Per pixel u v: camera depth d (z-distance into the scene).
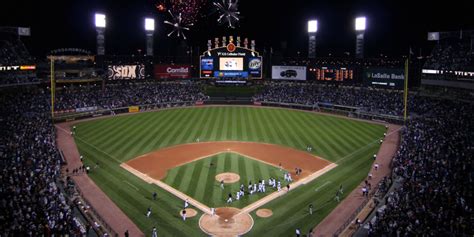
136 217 38.59
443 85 85.19
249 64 111.75
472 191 36.47
